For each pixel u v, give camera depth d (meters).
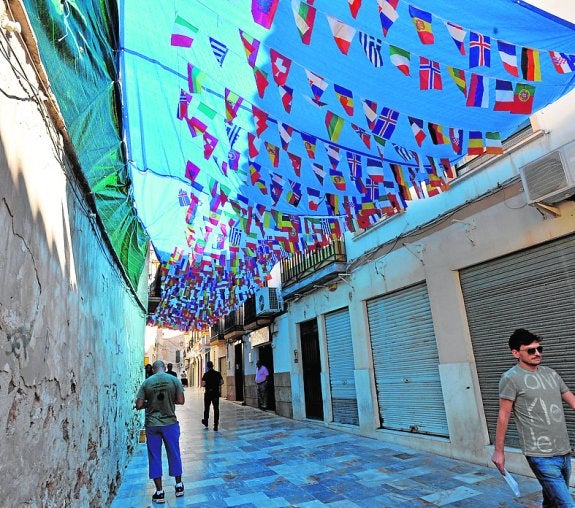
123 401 6.91
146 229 7.66
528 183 4.95
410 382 7.60
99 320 4.54
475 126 4.20
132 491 5.57
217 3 2.92
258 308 14.11
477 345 6.21
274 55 3.38
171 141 4.80
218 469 6.56
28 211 2.16
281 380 13.36
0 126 1.82
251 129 4.43
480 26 3.17
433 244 7.00
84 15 2.71
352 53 3.34
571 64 3.53
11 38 1.95
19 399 2.02
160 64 3.64
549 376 3.16
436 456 6.53
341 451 7.39
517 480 5.06
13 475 1.93
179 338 57.91
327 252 10.15
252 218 6.66
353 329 9.20
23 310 2.07
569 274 5.04
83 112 3.21
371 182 5.28
